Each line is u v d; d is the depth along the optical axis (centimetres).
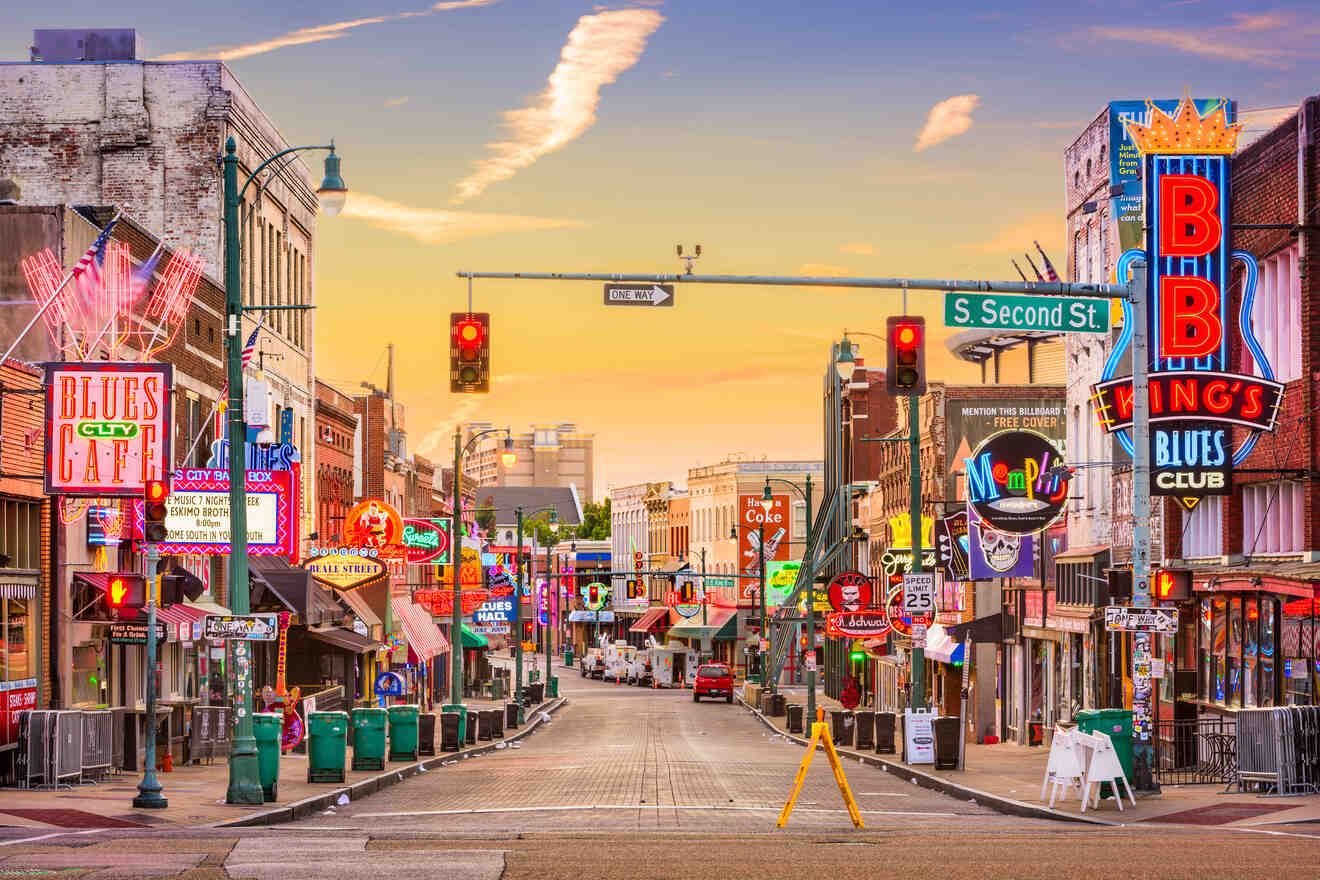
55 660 3052
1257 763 2453
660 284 2442
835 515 8862
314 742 2797
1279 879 1367
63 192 4694
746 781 3200
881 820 2241
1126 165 4016
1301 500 3033
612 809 2459
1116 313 3969
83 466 2856
